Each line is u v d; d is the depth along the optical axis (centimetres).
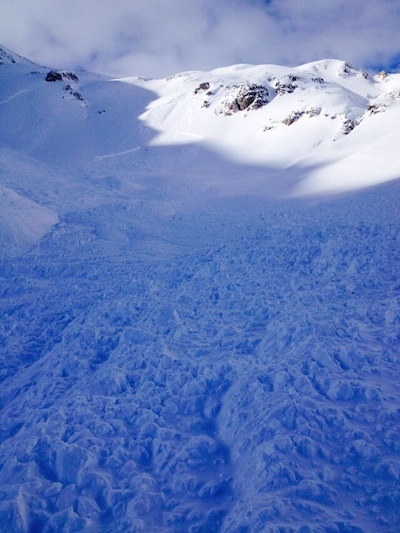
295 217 2183
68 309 1073
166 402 588
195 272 1284
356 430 463
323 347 629
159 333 811
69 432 517
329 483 402
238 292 1028
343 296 905
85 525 380
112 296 1123
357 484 400
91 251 1681
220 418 551
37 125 7731
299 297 905
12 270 1456
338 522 349
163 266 1433
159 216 2391
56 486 434
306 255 1270
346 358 615
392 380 571
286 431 471
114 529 383
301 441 450
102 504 416
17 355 835
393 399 524
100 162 5994
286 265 1229
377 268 1044
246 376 598
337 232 1473
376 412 500
